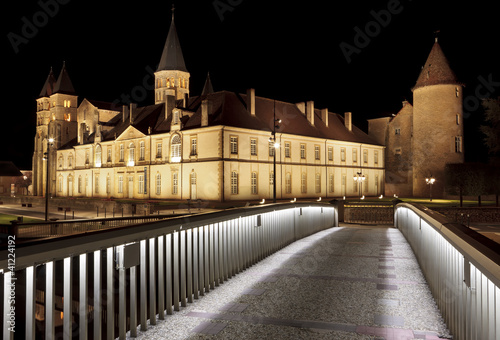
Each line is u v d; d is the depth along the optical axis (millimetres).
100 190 68688
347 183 66625
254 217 9391
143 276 5176
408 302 6172
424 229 7582
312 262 9422
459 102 61969
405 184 72562
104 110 79438
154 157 58375
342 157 66188
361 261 9500
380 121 76125
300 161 58719
